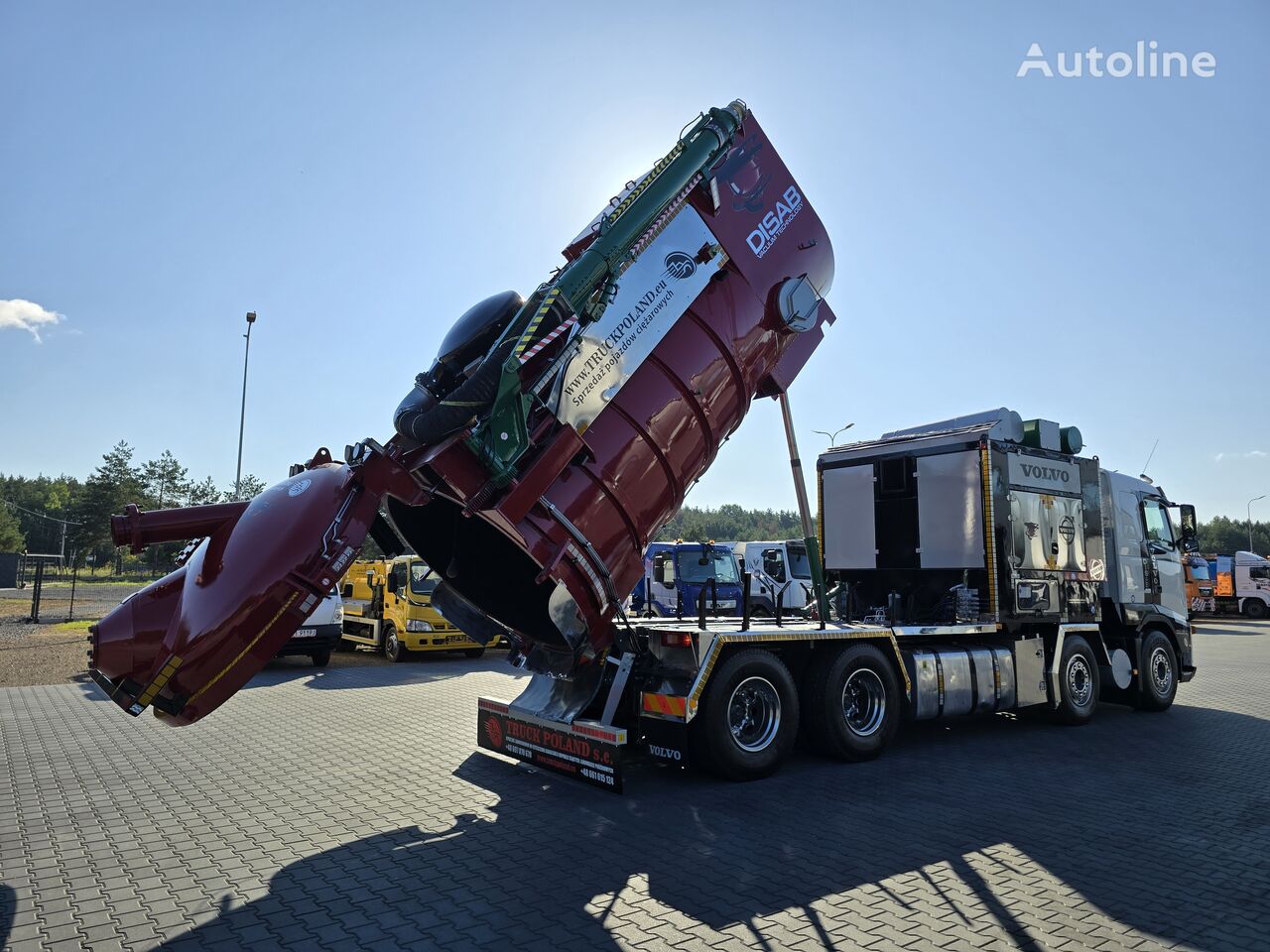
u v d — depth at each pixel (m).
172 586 5.81
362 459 6.11
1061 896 4.77
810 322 7.92
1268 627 32.97
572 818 6.30
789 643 7.98
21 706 11.60
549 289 6.07
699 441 7.31
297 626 5.64
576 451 6.26
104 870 5.20
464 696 12.67
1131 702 11.87
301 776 7.62
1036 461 10.67
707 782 7.45
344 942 4.16
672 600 19.62
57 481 153.62
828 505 11.66
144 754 8.58
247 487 70.56
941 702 9.12
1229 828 6.08
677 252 6.98
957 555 10.20
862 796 6.95
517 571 7.41
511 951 4.06
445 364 6.16
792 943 4.15
